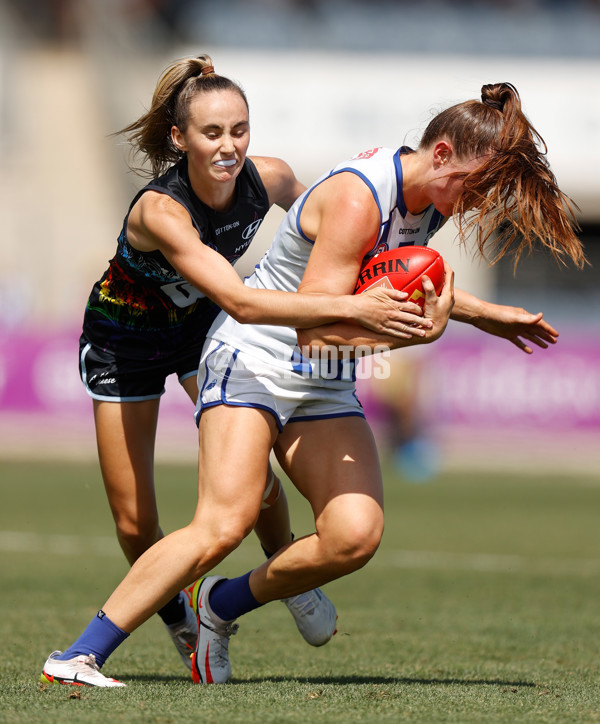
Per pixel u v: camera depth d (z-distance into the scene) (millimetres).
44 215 77812
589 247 75250
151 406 13109
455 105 11070
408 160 11273
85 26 78688
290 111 74375
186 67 11883
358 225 10984
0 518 33031
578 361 52656
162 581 11422
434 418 52594
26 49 78125
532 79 74188
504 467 51750
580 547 28578
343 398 12047
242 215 12469
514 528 32406
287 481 45594
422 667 13898
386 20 77500
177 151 12641
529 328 13047
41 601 19500
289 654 14945
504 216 11258
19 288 75875
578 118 73688
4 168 77625
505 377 52812
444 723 9508
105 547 27328
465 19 77062
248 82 74562
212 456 11477
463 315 13070
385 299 10703
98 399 12969
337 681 12508
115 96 78500
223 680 12242
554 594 21281
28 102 78000
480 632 17016
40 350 54750
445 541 29609
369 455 11812
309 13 78312
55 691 11000
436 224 11766
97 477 44688
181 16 79938
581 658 14758
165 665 14094
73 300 76875
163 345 13062
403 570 24500
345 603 20109
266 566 11953
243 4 79500
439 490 43062
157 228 11453
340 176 11219
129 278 12750
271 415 11586
